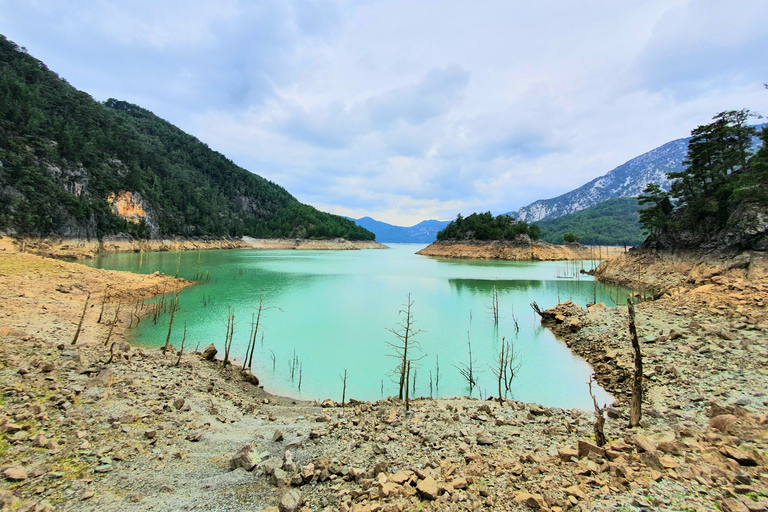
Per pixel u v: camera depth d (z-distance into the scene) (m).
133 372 18.31
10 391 12.74
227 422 13.94
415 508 7.23
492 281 68.75
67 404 12.47
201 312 38.28
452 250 150.50
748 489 6.84
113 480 8.59
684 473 7.75
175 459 10.05
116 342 24.66
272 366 24.23
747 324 23.34
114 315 34.00
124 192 127.56
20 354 17.72
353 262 113.50
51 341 21.97
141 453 10.16
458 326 35.41
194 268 78.62
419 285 62.56
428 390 20.86
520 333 32.94
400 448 10.95
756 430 10.00
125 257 98.62
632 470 8.12
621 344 24.72
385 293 53.50
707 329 23.33
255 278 66.75
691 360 19.39
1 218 82.44
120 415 12.51
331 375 22.94
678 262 55.25
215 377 20.75
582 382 21.59
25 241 82.88
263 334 31.48
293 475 9.21
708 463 8.24
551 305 45.72
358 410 15.93
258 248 193.75
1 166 88.06
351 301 47.06
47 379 14.66
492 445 10.98
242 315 37.62
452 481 8.26
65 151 113.81
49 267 44.53
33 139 105.75
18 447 9.41
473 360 25.84
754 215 44.53
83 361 17.97
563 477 8.17
